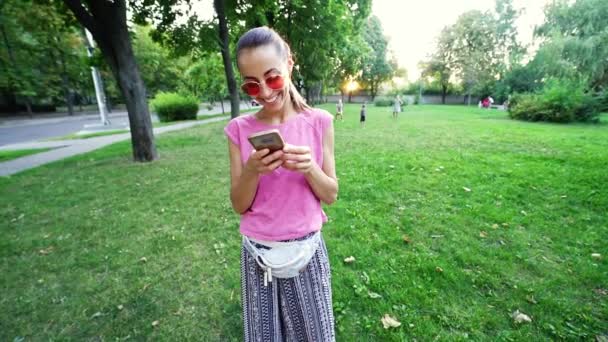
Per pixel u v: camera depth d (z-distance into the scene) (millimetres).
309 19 12703
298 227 1133
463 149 7684
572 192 4410
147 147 7305
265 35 975
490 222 3604
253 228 1151
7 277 2842
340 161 6676
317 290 1241
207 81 25547
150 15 8039
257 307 1240
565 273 2637
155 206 4453
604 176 5016
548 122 14938
